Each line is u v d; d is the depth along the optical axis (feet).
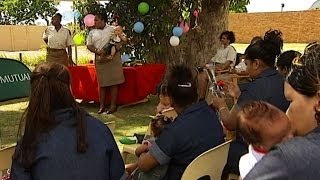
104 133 6.50
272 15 97.60
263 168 3.59
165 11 25.90
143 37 26.40
